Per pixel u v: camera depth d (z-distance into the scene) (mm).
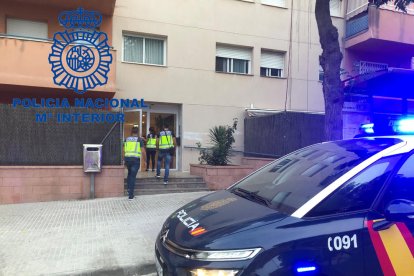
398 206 2783
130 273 4879
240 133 14367
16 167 8906
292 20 15258
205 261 2660
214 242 2727
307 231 2695
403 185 3072
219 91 14109
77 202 8984
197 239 2850
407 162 3184
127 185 10164
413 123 3607
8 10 11773
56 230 6547
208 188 11008
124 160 9648
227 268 2590
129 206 8531
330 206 2885
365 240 2746
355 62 15914
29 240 5973
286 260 2588
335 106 6762
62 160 9367
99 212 7922
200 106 13836
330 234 2699
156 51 13641
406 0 7945
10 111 9039
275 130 12742
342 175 3100
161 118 13781
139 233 6359
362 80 12492
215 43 14148
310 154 3986
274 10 15000
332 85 6797
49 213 7832
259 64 14727
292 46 15203
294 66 15219
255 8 14727
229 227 2865
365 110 14602
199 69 13867
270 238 2660
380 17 14602
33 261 5039
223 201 3535
